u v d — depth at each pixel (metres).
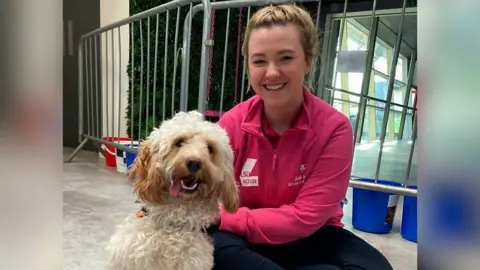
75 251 2.12
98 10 5.21
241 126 1.69
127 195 3.23
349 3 4.10
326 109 1.68
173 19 4.14
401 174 3.96
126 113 4.58
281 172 1.64
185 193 1.40
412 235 2.57
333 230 1.70
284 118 1.66
